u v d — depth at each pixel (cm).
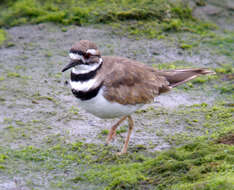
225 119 1302
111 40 1834
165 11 1991
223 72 1644
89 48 1054
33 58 1722
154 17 1972
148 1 2030
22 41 1838
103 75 1071
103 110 1090
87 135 1250
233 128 1193
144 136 1241
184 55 1769
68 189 976
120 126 1308
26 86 1523
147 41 1844
